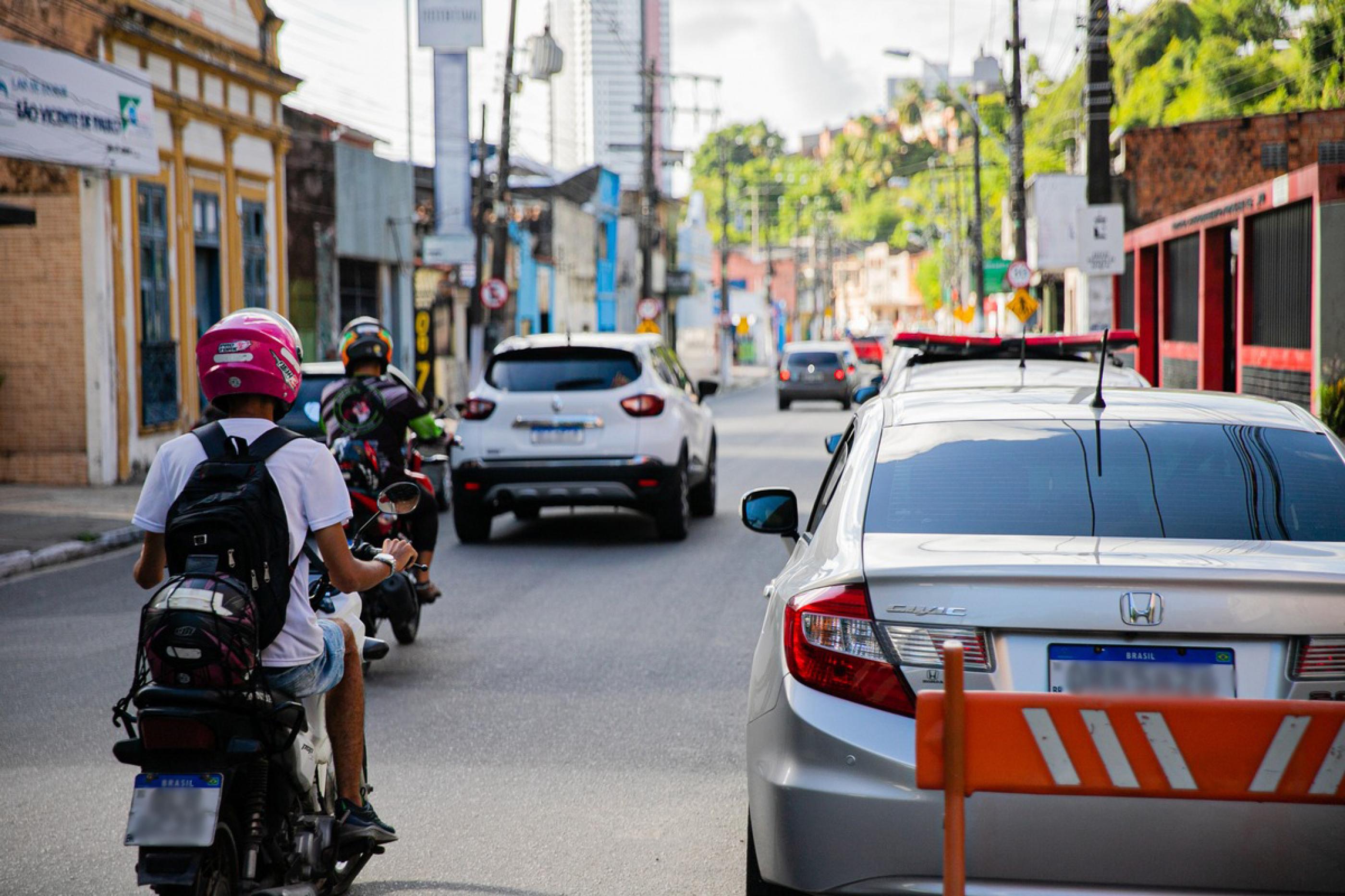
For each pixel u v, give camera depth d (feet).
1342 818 23.29
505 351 95.61
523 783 42.78
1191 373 184.65
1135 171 286.25
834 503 31.19
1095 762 20.52
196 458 27.86
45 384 138.92
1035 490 29.04
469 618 69.41
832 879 25.35
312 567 30.48
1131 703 20.43
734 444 181.06
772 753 26.73
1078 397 33.60
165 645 25.82
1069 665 24.41
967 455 30.42
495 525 107.04
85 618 71.82
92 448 138.72
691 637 64.23
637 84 514.27
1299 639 23.97
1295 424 31.40
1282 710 20.35
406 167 243.40
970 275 561.02
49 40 134.72
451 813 39.96
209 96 165.78
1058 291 378.73
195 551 26.63
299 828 29.43
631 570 84.07
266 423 28.22
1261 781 20.42
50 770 44.42
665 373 99.14
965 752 20.65
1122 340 67.82
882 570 25.57
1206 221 170.71
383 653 42.52
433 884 34.45
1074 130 444.14
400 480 57.16
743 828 38.63
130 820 25.43
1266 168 283.79
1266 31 363.56
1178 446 30.14
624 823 38.99
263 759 27.91
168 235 153.69
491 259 304.50
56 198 137.39
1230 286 172.76
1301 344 133.69
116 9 143.64
